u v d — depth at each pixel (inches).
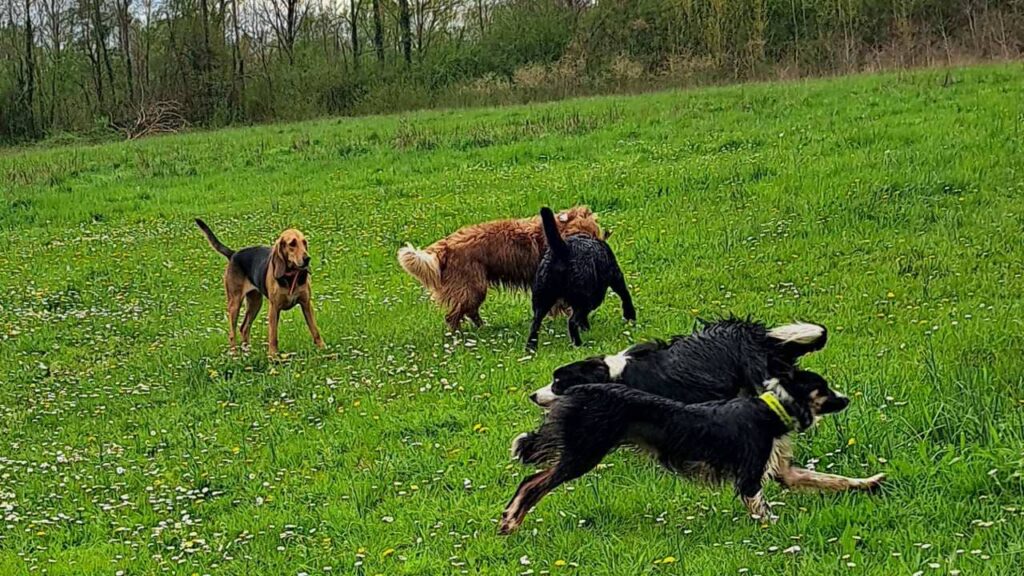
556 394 263.3
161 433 365.1
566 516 255.0
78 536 288.4
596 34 1815.9
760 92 1132.5
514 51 1968.5
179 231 788.0
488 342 427.5
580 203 696.4
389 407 358.3
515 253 451.2
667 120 1011.9
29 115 2042.3
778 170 687.1
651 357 268.5
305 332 493.7
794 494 249.8
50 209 914.7
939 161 636.1
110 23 2086.6
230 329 479.2
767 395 242.2
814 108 957.2
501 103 1625.2
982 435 263.1
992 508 228.1
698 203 647.1
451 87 1878.7
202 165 1096.8
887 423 275.6
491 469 293.4
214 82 2014.0
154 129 1921.8
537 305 410.0
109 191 986.1
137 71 2101.4
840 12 1611.7
